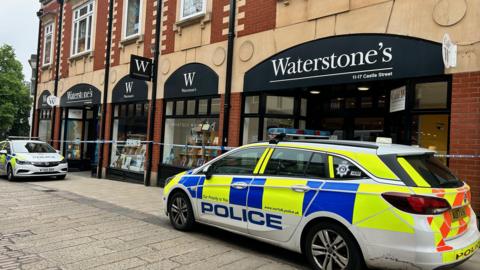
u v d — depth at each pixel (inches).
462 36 237.6
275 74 344.2
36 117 802.2
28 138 645.3
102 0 604.4
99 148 573.6
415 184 146.9
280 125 362.3
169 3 472.1
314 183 171.8
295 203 175.8
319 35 313.3
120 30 555.8
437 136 251.9
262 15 360.2
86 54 631.2
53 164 506.3
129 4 550.6
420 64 254.7
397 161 154.6
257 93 365.4
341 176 165.9
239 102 375.9
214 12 408.8
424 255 139.2
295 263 185.3
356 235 153.4
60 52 716.0
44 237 219.9
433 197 143.9
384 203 148.3
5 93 1256.8
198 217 225.5
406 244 142.3
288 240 178.7
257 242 219.8
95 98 601.9
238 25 382.0
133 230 240.2
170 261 181.9
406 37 263.1
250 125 370.3
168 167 454.9
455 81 239.0
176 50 456.1
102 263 176.6
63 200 349.7
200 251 199.3
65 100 684.7
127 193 406.6
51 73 747.4
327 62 305.9
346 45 294.8
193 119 435.2
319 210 165.9
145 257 186.9
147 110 502.0
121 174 533.6
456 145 236.5
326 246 164.4
